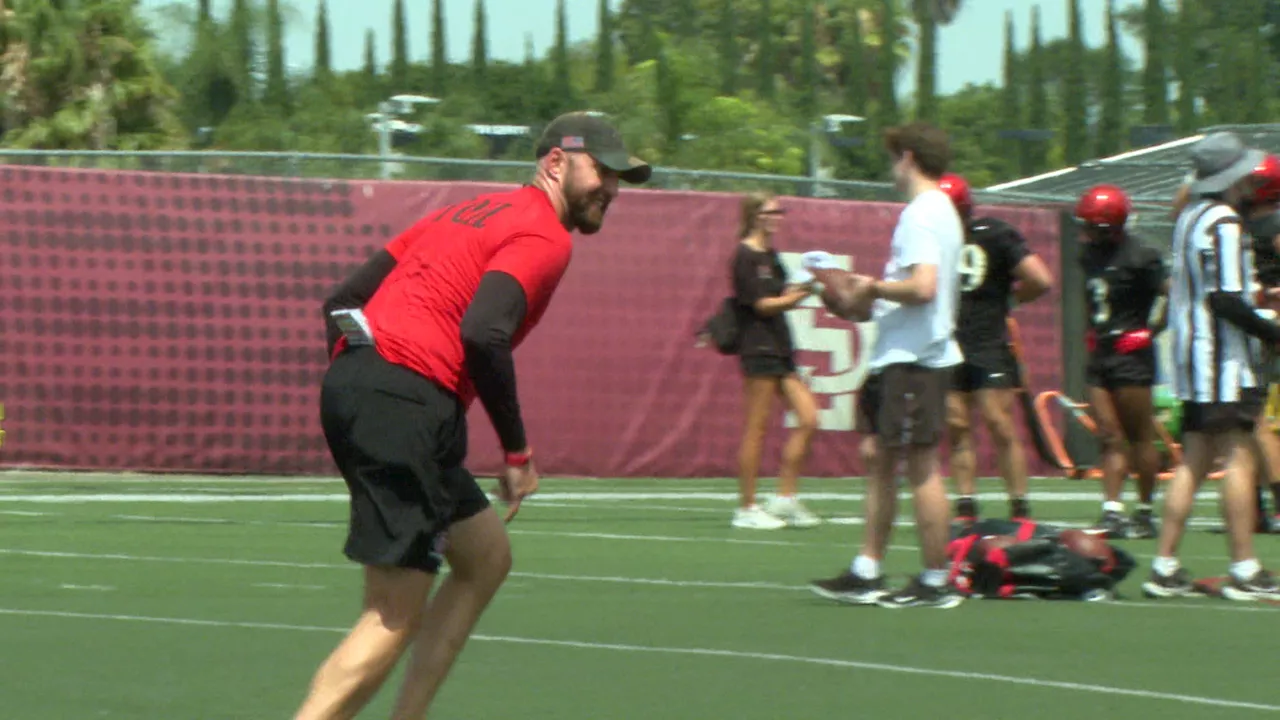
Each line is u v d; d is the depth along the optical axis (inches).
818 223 1991.9
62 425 1817.2
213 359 1846.7
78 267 1818.4
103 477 1809.8
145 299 1831.9
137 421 1831.9
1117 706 688.4
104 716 661.9
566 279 1923.0
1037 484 1969.7
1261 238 1224.2
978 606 953.5
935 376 911.0
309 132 5644.7
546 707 682.8
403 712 568.4
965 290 1283.2
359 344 541.3
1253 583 981.8
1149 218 2097.7
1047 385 2065.7
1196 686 729.6
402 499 532.7
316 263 1867.6
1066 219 2081.7
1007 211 2059.5
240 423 1852.9
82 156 1806.1
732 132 6067.9
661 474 1945.1
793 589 1021.2
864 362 2003.0
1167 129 4480.8
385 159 1879.9
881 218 2018.9
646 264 1945.1
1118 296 1349.7
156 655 786.8
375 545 531.5
